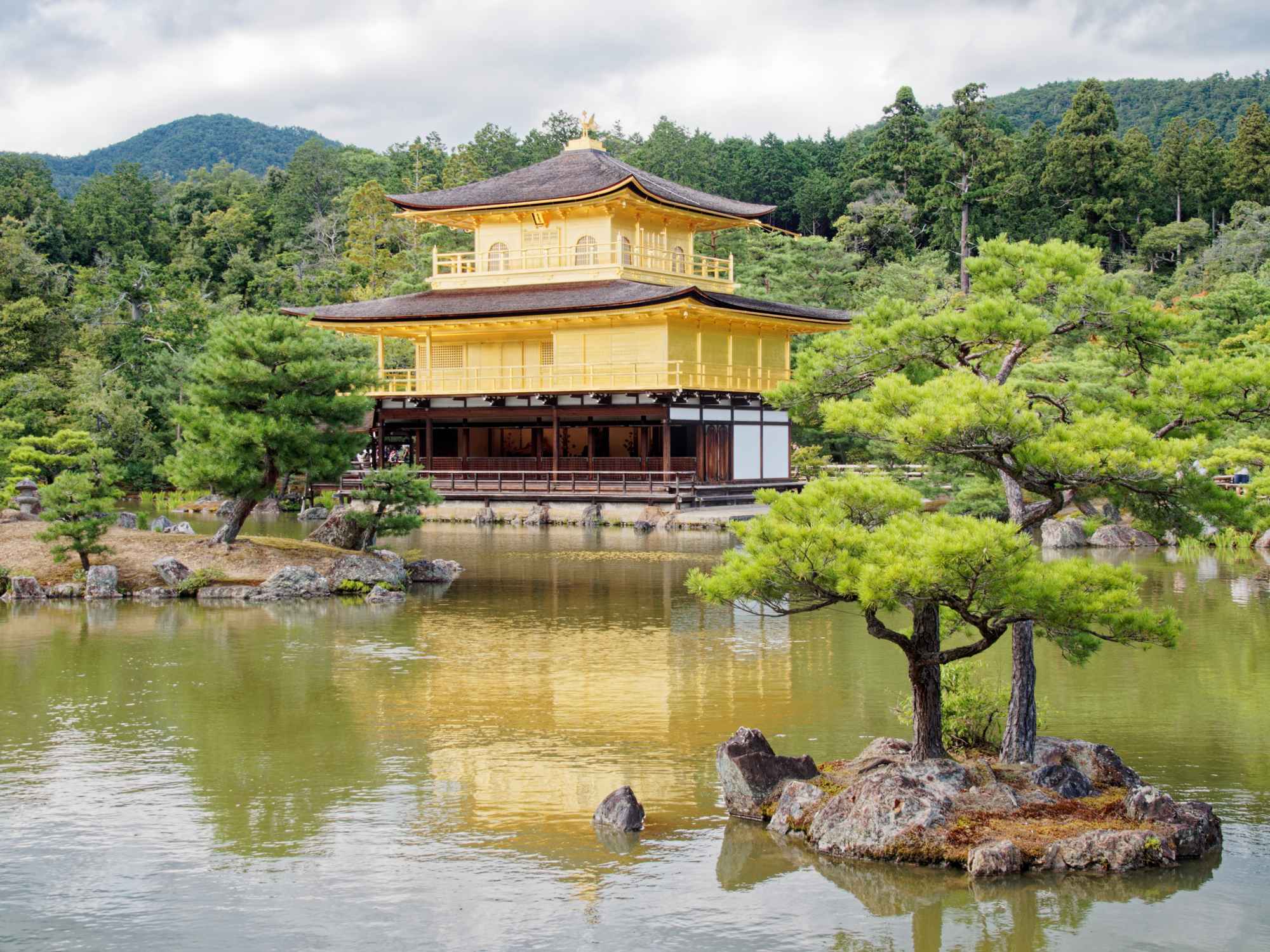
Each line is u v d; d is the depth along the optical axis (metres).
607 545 59.22
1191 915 17.81
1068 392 22.50
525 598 43.84
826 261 107.81
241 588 44.47
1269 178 134.38
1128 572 19.91
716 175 158.00
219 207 166.50
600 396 73.62
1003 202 132.88
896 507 21.02
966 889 18.72
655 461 73.62
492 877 19.42
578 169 83.88
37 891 19.06
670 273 82.50
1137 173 135.00
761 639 36.38
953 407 19.53
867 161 140.38
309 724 27.61
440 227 134.00
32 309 92.00
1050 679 30.91
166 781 23.84
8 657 34.38
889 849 19.73
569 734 26.67
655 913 18.17
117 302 102.06
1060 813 20.53
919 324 22.06
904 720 26.97
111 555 46.97
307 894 18.88
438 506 74.19
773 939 17.39
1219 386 20.12
